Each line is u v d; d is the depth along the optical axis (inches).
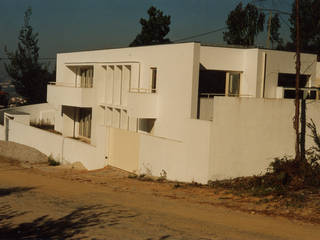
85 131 1146.0
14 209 431.5
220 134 577.6
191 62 716.0
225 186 559.5
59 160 941.8
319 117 625.0
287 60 794.8
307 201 457.4
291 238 331.9
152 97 797.9
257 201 468.1
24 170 809.5
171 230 349.1
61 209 432.1
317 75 843.4
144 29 1942.7
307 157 613.9
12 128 1189.1
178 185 573.6
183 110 734.5
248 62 776.9
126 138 730.2
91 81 1117.1
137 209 432.1
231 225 368.2
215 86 792.9
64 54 1210.0
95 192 540.7
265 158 603.5
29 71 2069.4
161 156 656.4
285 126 611.8
